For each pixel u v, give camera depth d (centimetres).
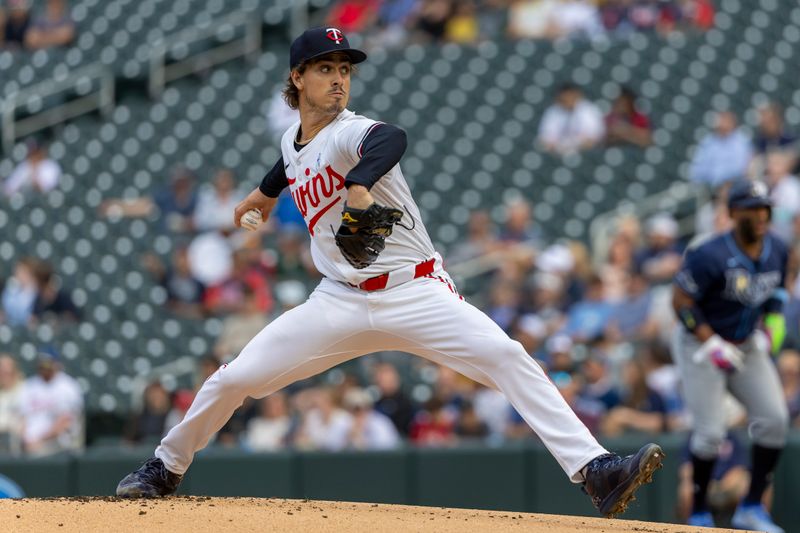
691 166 4850
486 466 3042
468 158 5181
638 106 5344
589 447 1527
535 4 5803
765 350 2366
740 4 5906
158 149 5409
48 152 5466
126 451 3089
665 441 2944
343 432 3216
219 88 5669
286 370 1579
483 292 4172
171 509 1517
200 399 1616
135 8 6144
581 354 3616
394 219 1409
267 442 3262
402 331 1555
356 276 1541
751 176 4372
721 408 2384
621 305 3778
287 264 4456
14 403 3456
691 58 5550
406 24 5888
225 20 5969
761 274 2320
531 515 1678
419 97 5528
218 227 4659
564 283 4041
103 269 4622
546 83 5500
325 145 1508
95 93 5681
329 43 1509
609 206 4872
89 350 4191
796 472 2941
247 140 5381
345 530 1435
